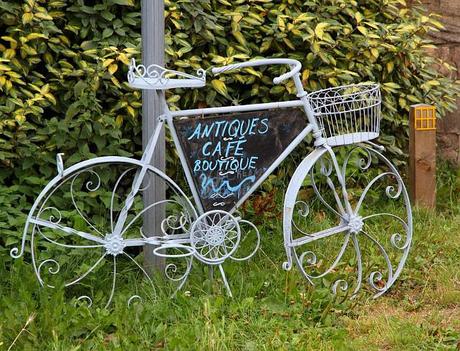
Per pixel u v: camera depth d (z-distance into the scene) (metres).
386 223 7.66
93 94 6.82
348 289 6.37
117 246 6.04
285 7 7.82
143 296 6.15
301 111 6.24
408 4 9.20
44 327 5.52
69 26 6.99
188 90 7.31
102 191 6.87
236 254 6.71
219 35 7.51
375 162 8.12
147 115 6.32
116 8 7.25
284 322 5.83
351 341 5.66
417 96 8.33
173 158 7.21
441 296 6.38
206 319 5.75
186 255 6.05
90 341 5.52
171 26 7.31
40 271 6.32
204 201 6.12
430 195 8.06
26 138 6.71
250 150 6.15
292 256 6.37
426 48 8.96
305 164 6.21
